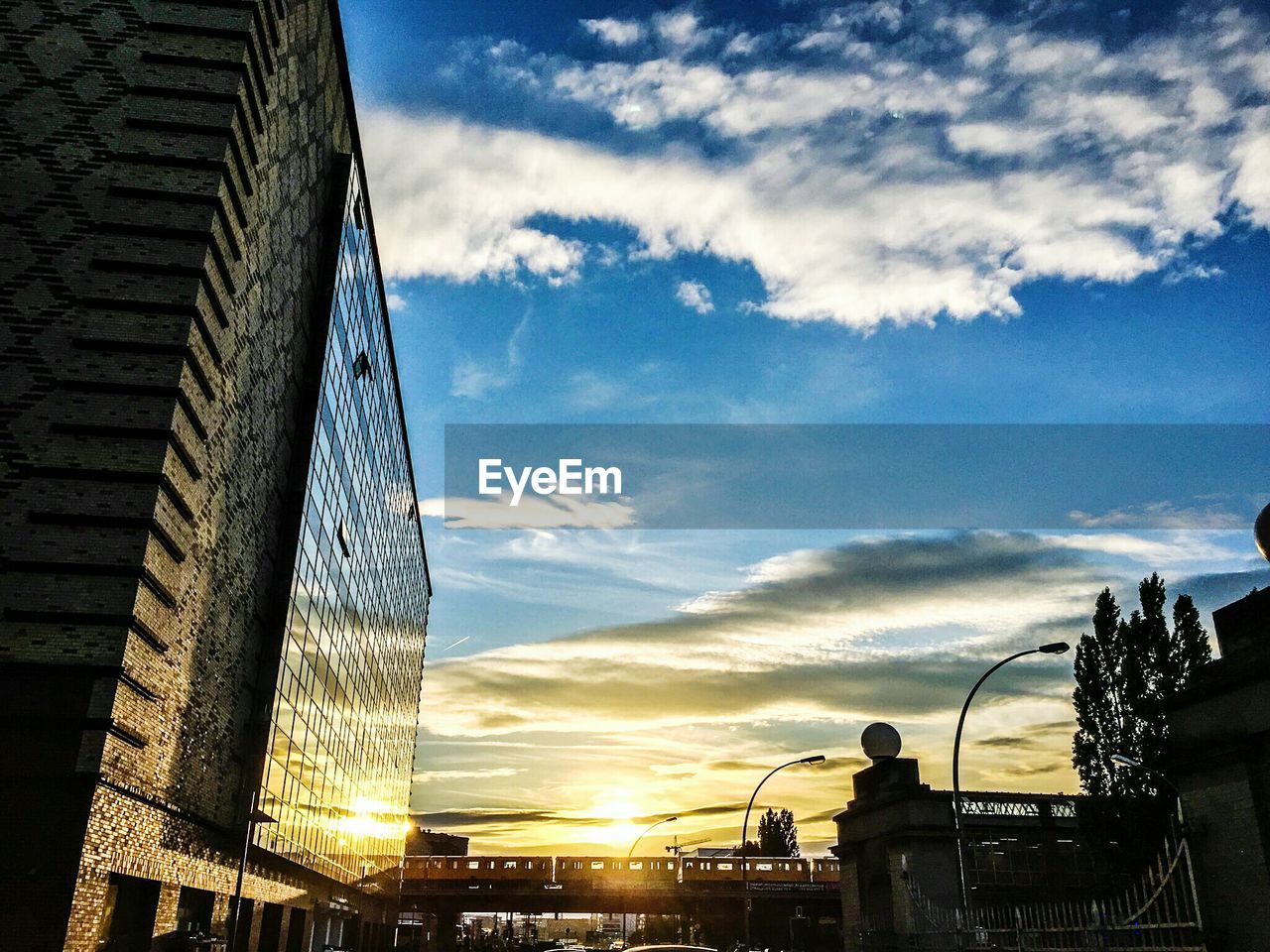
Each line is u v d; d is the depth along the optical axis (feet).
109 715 52.26
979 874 108.99
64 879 49.44
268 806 88.43
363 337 129.49
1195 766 40.27
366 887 156.15
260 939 100.58
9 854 49.34
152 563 56.65
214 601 71.72
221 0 67.82
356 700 137.49
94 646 53.11
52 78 63.62
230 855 82.48
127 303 59.47
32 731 51.47
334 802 124.67
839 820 110.32
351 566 128.36
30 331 57.88
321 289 104.12
